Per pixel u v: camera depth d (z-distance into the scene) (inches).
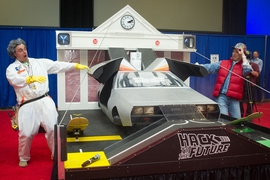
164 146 120.9
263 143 143.9
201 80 463.2
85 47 235.0
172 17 469.1
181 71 209.8
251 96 260.8
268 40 510.9
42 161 189.9
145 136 126.2
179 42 258.5
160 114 148.1
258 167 136.1
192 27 479.8
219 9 488.4
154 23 463.5
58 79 239.3
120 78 184.2
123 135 162.4
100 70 173.9
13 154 205.5
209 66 221.6
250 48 500.7
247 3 502.9
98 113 225.1
